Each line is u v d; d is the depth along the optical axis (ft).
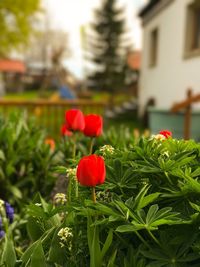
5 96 116.88
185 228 3.53
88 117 5.87
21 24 81.05
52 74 76.54
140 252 3.51
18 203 8.83
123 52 97.96
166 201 3.86
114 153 4.70
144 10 47.39
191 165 4.28
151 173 4.09
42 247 4.14
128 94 91.09
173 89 37.52
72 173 4.53
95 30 97.66
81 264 3.85
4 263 4.38
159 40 42.24
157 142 4.63
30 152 9.24
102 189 4.35
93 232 3.59
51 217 4.60
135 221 3.43
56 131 23.67
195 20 33.96
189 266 3.38
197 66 31.48
